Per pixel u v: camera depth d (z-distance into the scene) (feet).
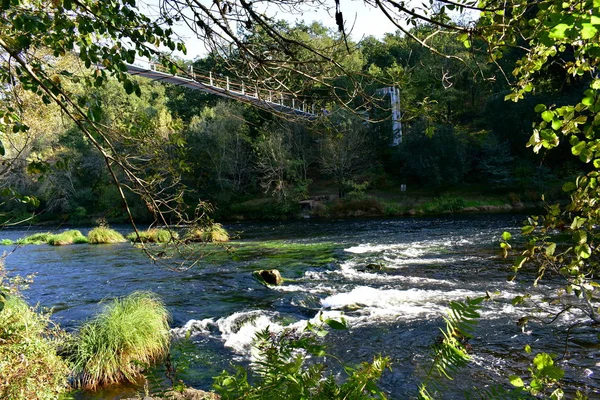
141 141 9.05
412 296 30.99
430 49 7.14
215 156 111.96
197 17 8.30
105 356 19.06
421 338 23.13
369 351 21.61
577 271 6.70
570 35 3.57
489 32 6.73
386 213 104.06
